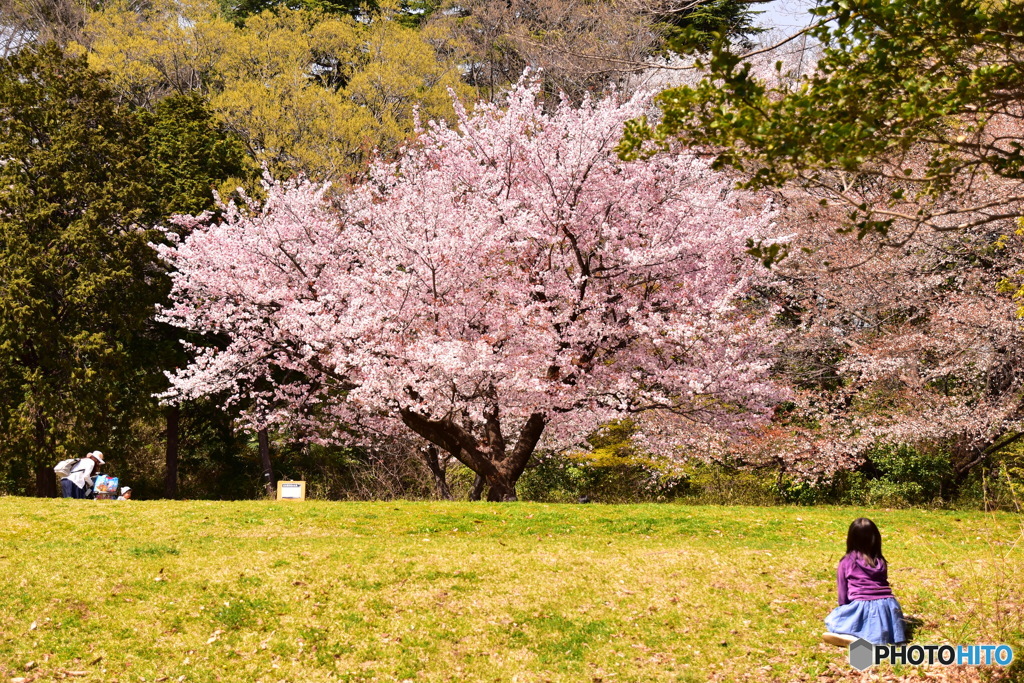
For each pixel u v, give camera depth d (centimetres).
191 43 4538
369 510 1620
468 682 841
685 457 2508
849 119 689
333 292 2031
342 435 2683
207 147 3177
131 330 2758
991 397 2128
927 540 1364
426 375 1842
